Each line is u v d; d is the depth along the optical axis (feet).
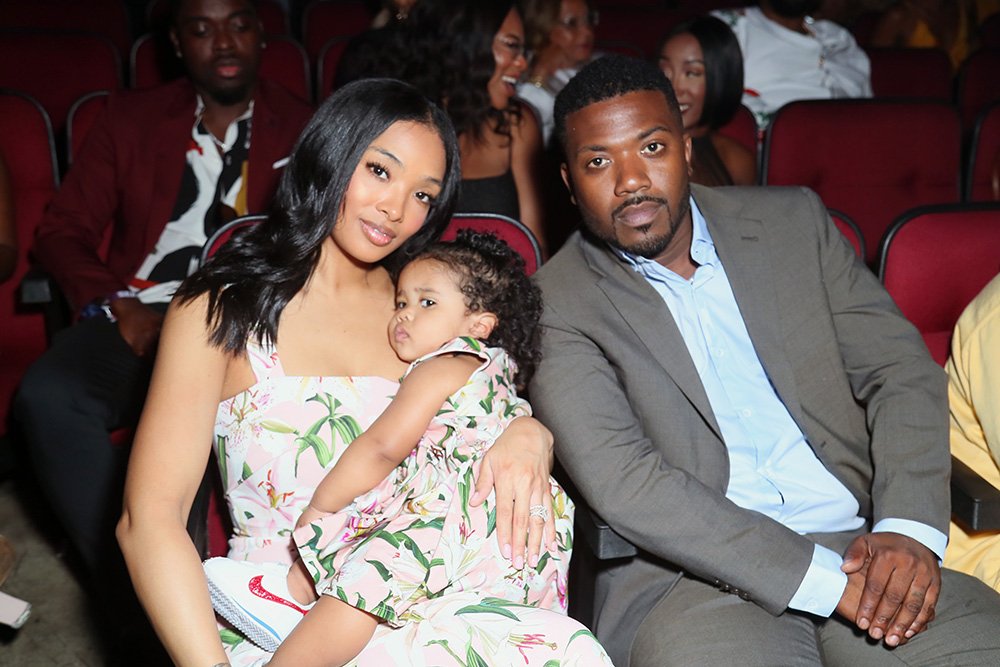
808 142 10.44
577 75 5.99
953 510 5.75
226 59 8.82
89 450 7.66
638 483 5.60
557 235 9.52
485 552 5.17
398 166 5.35
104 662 7.57
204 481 5.69
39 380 7.72
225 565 5.27
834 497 6.11
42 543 9.02
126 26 14.33
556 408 5.82
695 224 6.15
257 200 9.04
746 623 5.57
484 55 8.89
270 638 5.19
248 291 5.37
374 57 9.21
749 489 6.06
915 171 10.57
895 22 16.30
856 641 5.71
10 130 9.18
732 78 9.65
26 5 13.93
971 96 14.11
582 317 5.97
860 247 7.25
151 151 8.95
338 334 5.62
